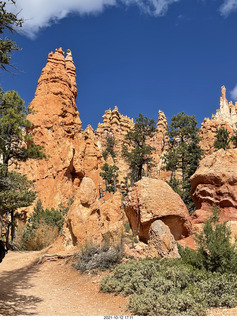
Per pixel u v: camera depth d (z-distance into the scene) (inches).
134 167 2253.9
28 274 682.8
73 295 501.4
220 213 712.4
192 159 1738.4
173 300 354.6
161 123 4714.6
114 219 824.3
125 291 438.9
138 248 618.8
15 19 446.9
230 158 775.7
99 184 2399.1
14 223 1242.6
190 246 644.7
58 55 2896.2
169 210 653.3
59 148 2459.4
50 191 2331.4
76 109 2886.3
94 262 618.8
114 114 4987.7
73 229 783.7
